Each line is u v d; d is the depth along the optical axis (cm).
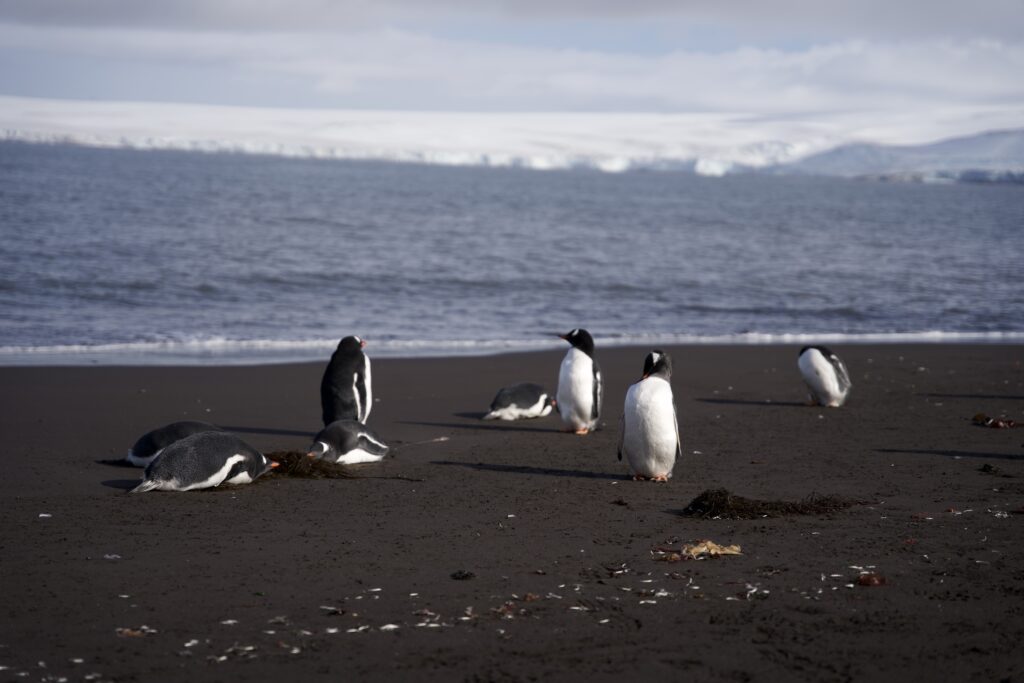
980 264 7762
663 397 1683
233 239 7356
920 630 962
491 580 1127
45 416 2247
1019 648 916
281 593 1076
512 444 2103
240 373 2988
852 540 1294
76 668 870
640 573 1152
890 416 2483
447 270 6244
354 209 12081
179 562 1185
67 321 3994
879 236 10738
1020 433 2234
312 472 1717
